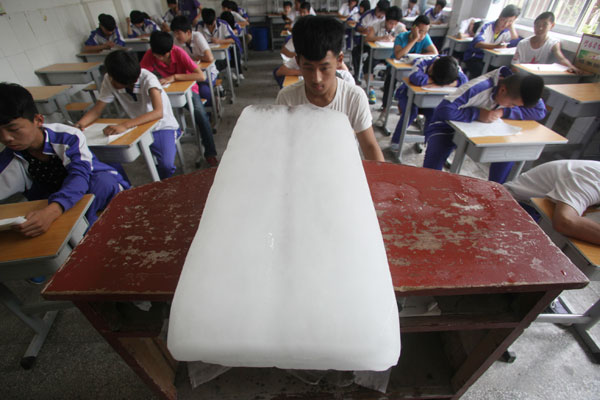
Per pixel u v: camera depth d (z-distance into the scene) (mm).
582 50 2760
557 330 1403
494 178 1992
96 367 1284
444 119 1854
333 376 819
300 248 375
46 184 1388
